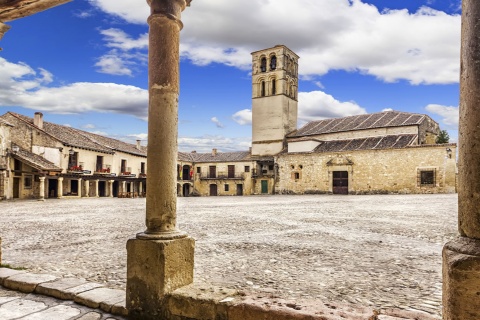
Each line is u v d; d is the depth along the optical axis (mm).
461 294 1907
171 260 3027
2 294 3658
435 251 5637
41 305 3334
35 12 4137
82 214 14203
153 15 3197
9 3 3910
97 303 3260
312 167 38938
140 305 3043
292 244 6434
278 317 2453
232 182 50375
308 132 43719
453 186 30266
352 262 4953
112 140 46719
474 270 1872
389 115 39500
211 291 2965
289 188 40812
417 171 32062
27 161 28422
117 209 17328
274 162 42312
